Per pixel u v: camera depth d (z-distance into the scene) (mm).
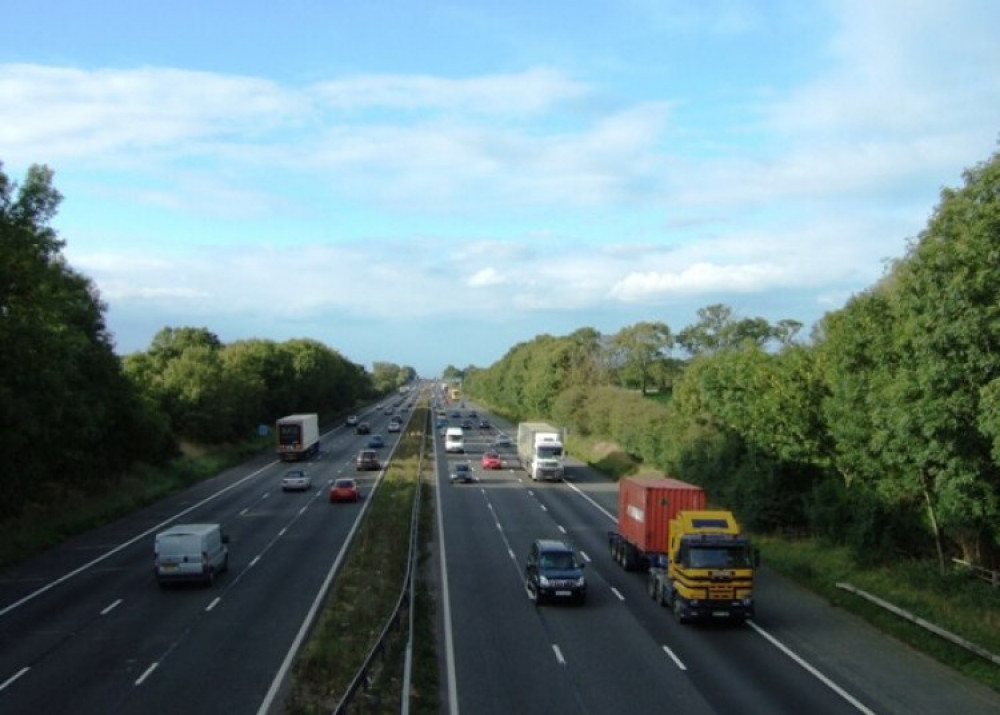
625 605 31672
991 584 29859
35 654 24672
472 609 30641
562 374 131375
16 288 38500
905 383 27766
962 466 26984
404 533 45719
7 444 42062
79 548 44250
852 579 33219
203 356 95125
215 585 34656
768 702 20594
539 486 72438
